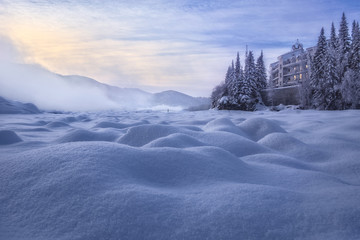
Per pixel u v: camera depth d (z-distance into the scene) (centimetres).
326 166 382
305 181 252
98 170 188
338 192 186
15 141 539
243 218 147
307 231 139
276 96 3856
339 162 390
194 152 270
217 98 4191
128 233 130
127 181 187
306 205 165
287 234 137
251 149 432
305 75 4500
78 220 137
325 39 3006
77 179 172
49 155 209
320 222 146
